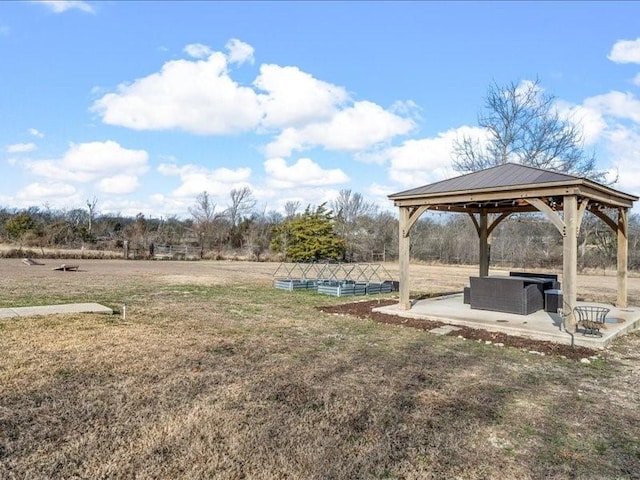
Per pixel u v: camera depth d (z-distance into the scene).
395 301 11.25
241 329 7.33
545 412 3.87
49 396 3.91
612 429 3.52
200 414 3.58
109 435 3.14
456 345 6.49
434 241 33.12
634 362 5.73
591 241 26.16
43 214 36.38
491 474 2.75
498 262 28.47
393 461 2.88
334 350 6.02
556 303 8.95
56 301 9.88
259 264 29.22
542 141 22.58
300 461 2.83
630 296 13.30
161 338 6.35
